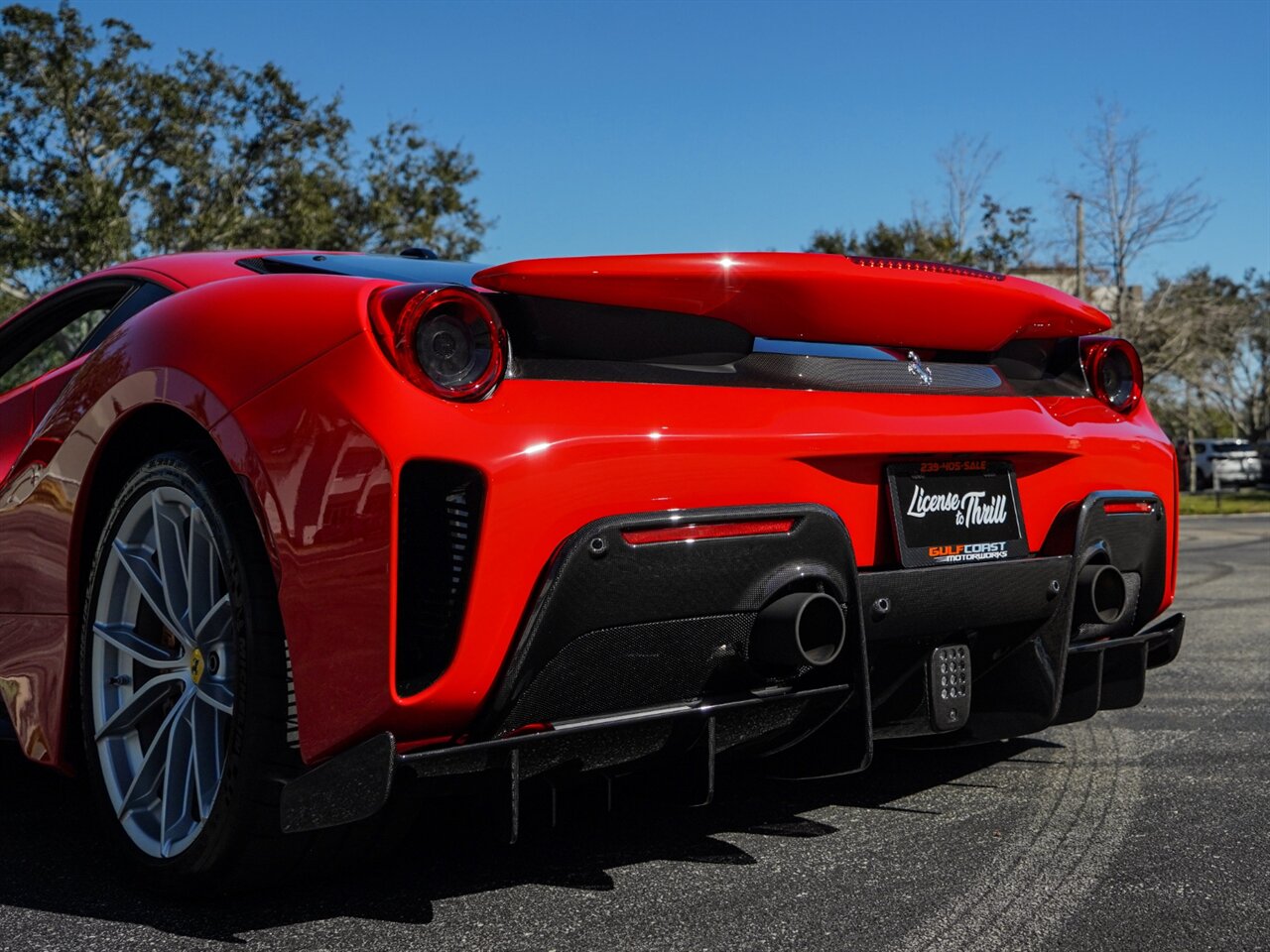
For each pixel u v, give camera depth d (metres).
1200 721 3.42
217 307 2.03
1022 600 2.34
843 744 2.22
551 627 1.76
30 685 2.42
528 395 1.79
